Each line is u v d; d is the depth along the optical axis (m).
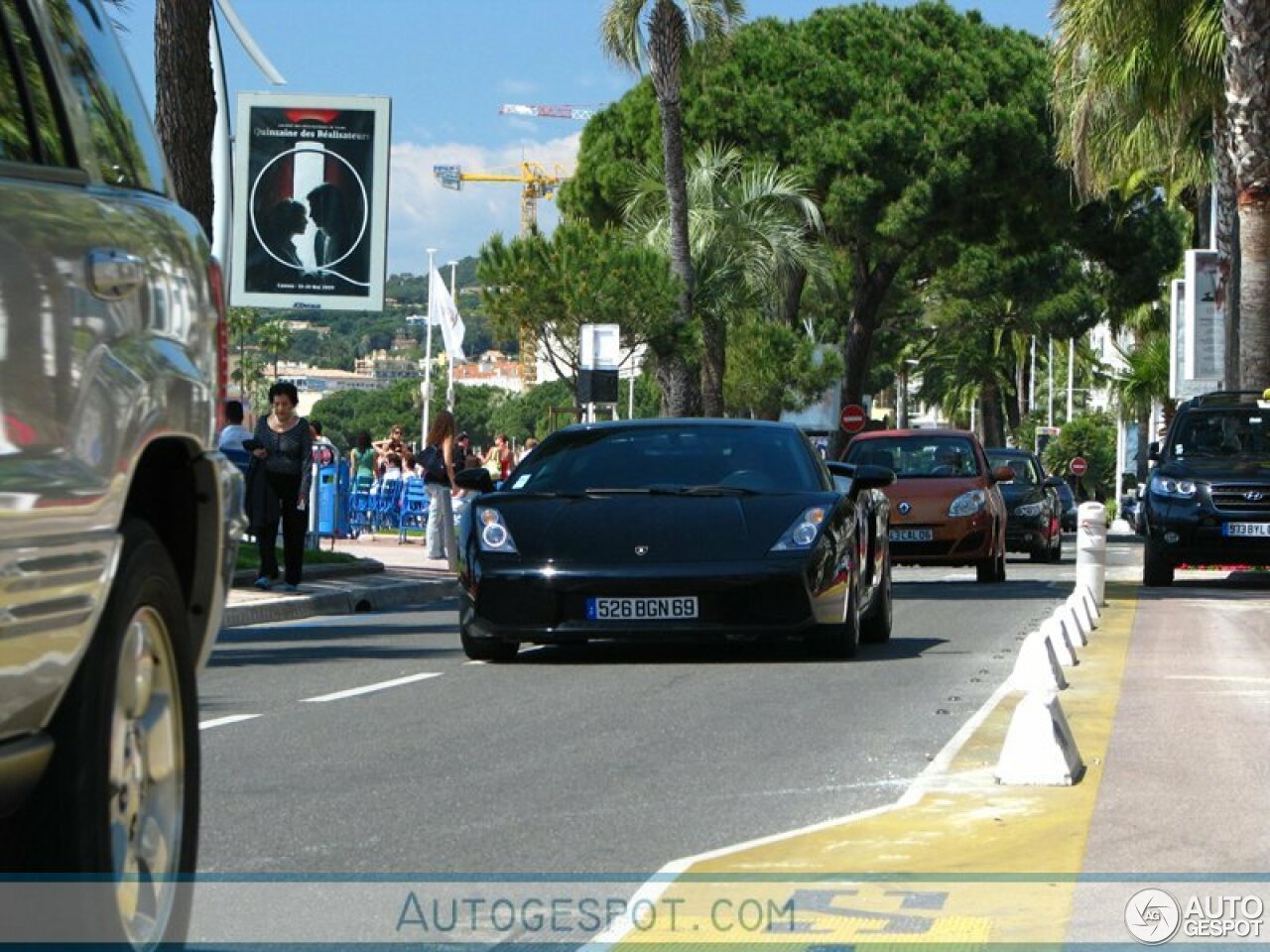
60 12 5.72
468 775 9.73
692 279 47.50
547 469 16.39
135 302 5.52
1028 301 71.31
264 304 43.53
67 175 5.33
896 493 28.61
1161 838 7.89
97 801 5.04
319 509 37.19
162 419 5.59
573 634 15.03
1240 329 33.50
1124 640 17.95
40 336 4.87
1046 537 36.91
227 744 10.86
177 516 6.19
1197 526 27.78
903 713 12.30
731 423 16.94
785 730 11.48
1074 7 36.19
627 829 8.28
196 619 6.26
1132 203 61.19
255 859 7.60
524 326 47.31
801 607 15.09
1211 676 14.41
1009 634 19.00
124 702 5.32
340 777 9.65
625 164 58.00
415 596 26.38
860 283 60.09
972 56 57.28
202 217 24.08
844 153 54.97
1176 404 75.06
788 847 7.73
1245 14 32.53
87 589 5.02
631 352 47.34
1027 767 9.21
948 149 55.56
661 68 46.50
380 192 43.38
